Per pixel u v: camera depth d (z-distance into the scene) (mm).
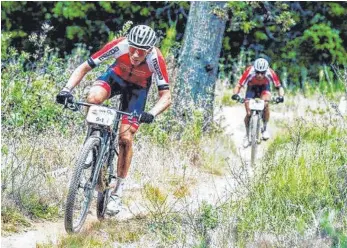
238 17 19016
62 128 14086
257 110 16438
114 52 10602
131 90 10875
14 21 30719
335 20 34062
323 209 10219
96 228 10578
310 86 30203
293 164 12234
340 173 11625
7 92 14180
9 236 10156
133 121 10648
